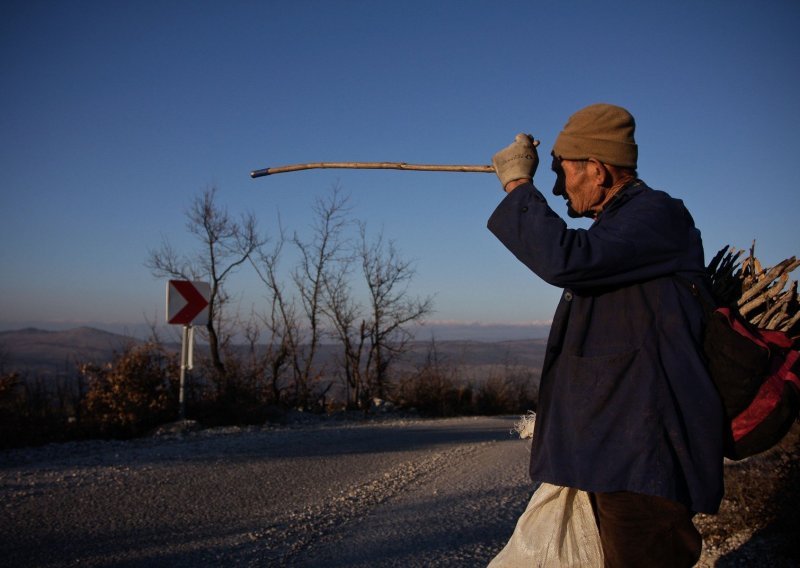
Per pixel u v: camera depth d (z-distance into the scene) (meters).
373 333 18.23
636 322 2.19
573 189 2.47
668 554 2.11
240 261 15.92
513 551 2.50
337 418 15.57
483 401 19.25
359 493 6.52
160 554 4.69
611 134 2.38
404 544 4.89
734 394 2.11
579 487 2.13
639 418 2.09
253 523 5.46
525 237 2.24
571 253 2.14
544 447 2.27
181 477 7.12
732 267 2.75
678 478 2.04
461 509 5.86
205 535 5.13
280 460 8.26
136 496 6.27
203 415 11.98
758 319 2.63
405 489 6.69
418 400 18.39
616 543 2.14
